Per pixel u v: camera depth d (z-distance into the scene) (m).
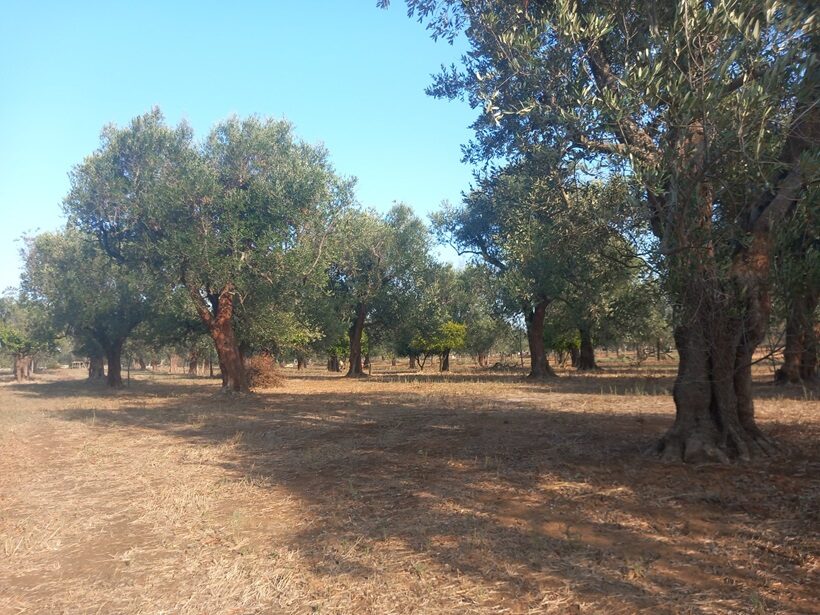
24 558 5.64
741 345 7.97
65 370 79.69
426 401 18.83
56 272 29.38
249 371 28.08
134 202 20.27
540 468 8.21
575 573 4.70
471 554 5.19
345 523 6.25
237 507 7.10
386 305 41.03
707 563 4.78
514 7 8.52
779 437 9.38
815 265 6.27
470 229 28.58
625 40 7.96
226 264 18.81
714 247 6.82
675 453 8.20
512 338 52.75
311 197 20.44
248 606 4.48
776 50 5.88
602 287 10.05
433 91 10.24
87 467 9.68
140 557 5.57
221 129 21.00
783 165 5.88
